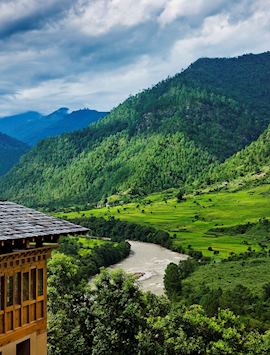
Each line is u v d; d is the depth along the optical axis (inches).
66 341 2119.8
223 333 2180.1
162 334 2219.5
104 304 2209.6
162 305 2508.6
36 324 1155.3
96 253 5728.3
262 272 5098.4
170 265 4955.7
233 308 3654.0
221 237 7322.8
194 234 7529.5
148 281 5083.7
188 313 2260.1
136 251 6756.9
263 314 3555.6
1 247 1045.8
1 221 1113.4
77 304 2305.6
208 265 5703.7
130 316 2181.3
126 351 2155.5
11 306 1080.8
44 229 1146.7
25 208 1259.8
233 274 5093.5
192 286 4687.5
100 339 2123.5
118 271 2321.6
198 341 2140.7
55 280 2359.7
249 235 7386.8
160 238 7214.6
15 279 1093.8
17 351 1126.4
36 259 1151.6
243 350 2171.5
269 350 2172.7
